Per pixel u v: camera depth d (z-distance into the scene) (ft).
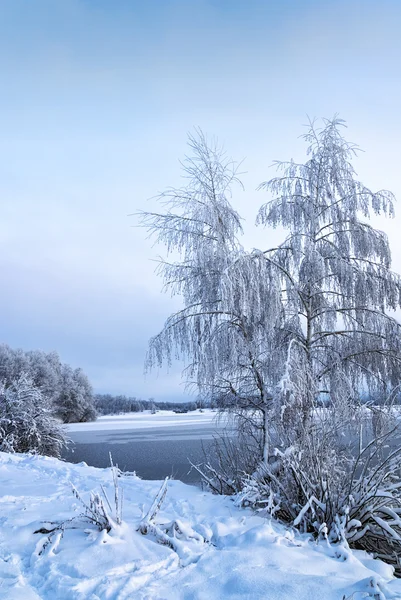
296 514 18.70
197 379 26.86
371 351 27.76
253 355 26.37
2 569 12.89
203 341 27.22
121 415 237.86
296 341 26.78
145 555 13.65
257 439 26.96
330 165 30.01
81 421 184.24
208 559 13.56
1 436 65.16
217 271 26.35
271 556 13.76
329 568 13.39
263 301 26.20
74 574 12.41
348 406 25.57
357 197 29.22
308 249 27.66
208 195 27.73
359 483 18.57
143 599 10.93
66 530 15.96
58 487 24.32
